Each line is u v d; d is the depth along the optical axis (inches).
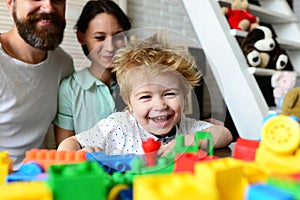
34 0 37.5
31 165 18.4
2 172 17.2
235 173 12.9
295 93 27.6
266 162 17.8
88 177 12.3
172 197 10.7
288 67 66.4
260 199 10.7
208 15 53.7
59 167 13.5
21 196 11.5
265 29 55.7
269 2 68.4
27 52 39.8
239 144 21.0
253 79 50.9
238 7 59.0
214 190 11.4
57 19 39.4
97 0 46.9
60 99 41.2
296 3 74.4
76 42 55.6
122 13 46.0
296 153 18.4
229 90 51.4
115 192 14.6
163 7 68.9
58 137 42.1
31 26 38.0
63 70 43.5
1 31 49.9
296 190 11.1
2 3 49.6
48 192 11.9
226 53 51.8
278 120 19.3
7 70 37.5
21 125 39.4
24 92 38.6
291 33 66.7
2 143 38.8
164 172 18.9
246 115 49.6
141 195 11.2
